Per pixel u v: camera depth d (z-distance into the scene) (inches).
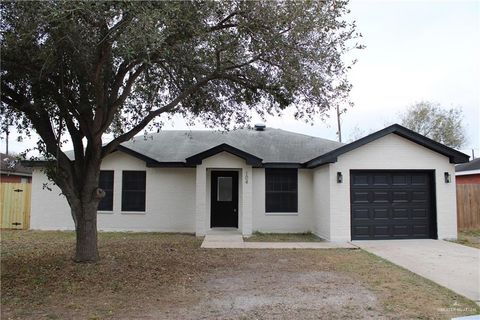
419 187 562.9
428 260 406.6
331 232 543.5
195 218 652.7
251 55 384.5
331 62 371.2
